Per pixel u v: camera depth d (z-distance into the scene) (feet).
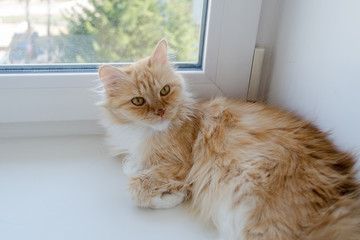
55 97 3.57
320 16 2.88
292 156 2.72
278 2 3.58
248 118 3.28
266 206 2.45
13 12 3.35
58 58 3.64
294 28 3.31
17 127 3.80
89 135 4.00
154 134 3.31
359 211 2.31
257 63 3.74
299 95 3.32
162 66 3.28
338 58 2.68
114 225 2.71
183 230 2.71
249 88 3.89
